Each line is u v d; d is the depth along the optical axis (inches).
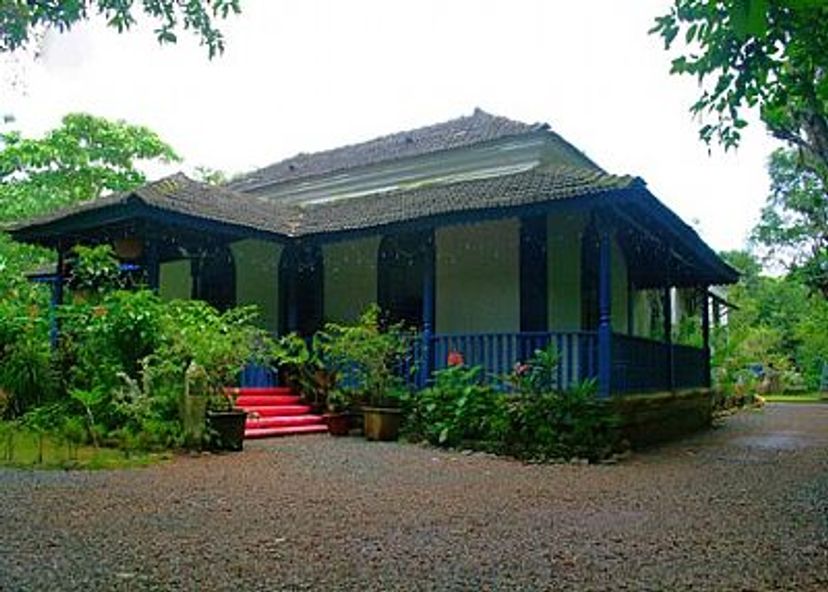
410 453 445.4
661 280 713.6
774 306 1662.2
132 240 585.9
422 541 229.8
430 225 516.7
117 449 426.3
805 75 231.3
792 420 809.5
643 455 468.8
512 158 660.1
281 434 526.0
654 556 215.6
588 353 484.1
